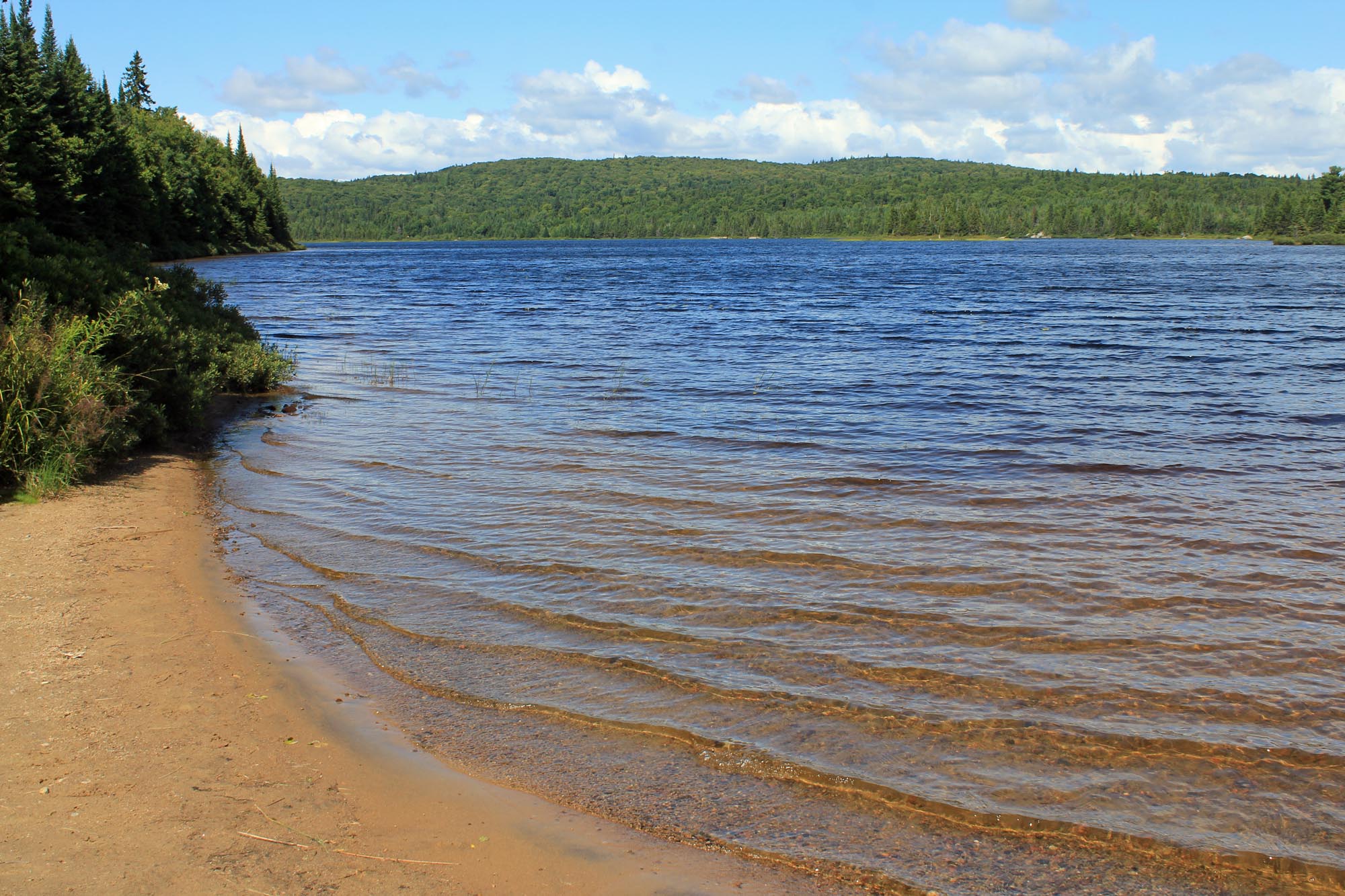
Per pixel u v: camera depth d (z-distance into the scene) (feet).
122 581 23.06
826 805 14.51
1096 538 28.07
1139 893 12.61
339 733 16.33
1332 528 29.01
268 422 46.06
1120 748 16.29
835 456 39.01
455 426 45.01
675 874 12.65
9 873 11.67
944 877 12.80
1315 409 49.60
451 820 13.75
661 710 17.47
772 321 102.68
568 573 24.82
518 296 145.48
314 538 27.63
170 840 12.71
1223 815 14.42
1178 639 20.84
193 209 298.97
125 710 16.48
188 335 48.80
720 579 24.39
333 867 12.37
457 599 22.97
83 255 49.93
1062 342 81.30
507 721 17.03
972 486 34.24
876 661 19.63
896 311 116.47
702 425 45.50
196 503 31.17
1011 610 22.45
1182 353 73.31
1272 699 18.10
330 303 127.95
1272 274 202.49
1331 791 15.07
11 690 16.89
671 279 197.67
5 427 30.45
